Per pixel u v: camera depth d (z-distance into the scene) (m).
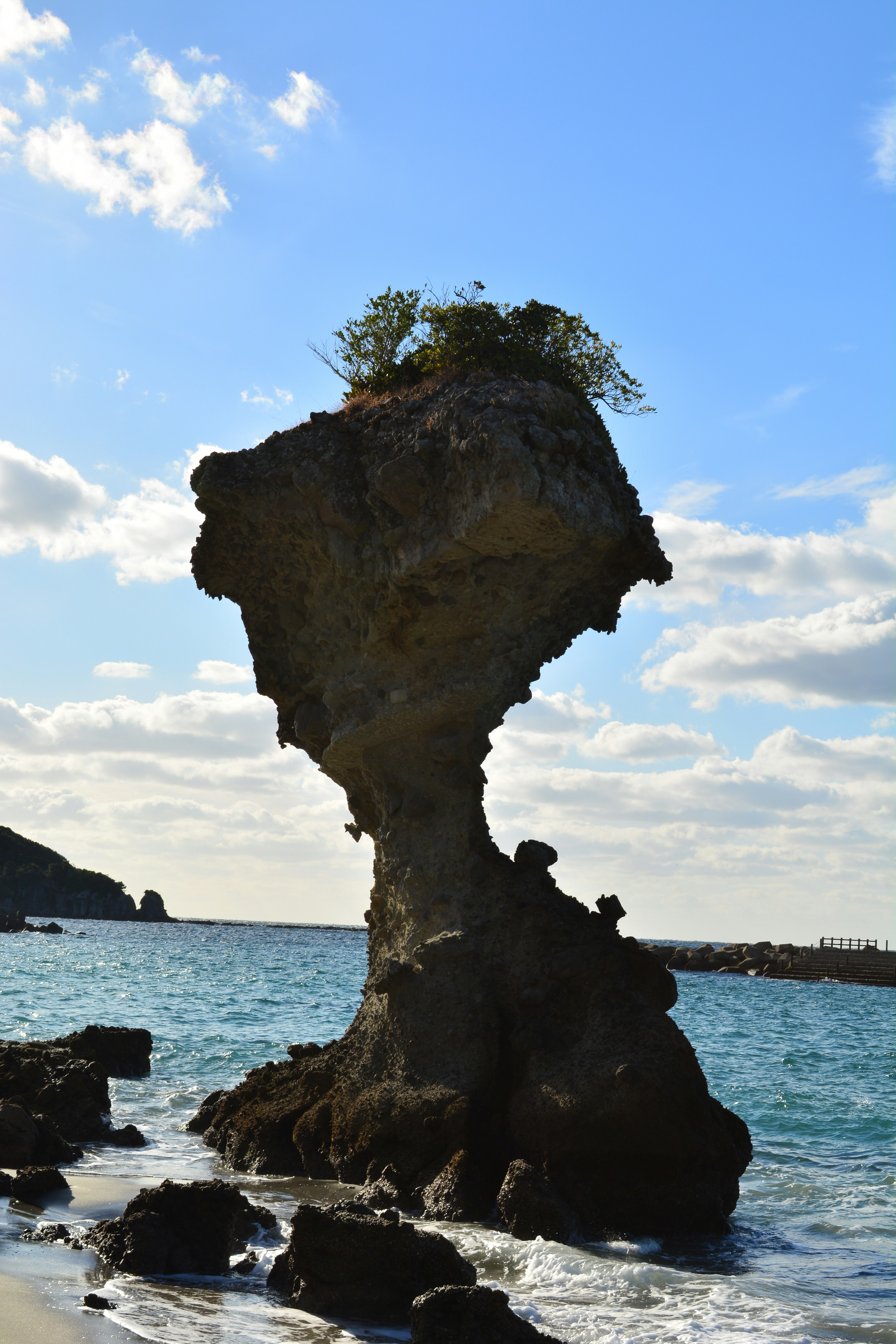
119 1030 28.06
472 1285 10.61
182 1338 9.77
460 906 17.41
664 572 17.66
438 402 17.08
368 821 19.97
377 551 17.45
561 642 18.95
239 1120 19.03
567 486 15.79
